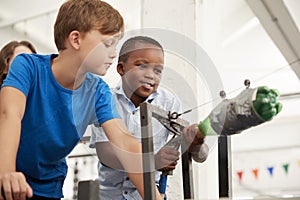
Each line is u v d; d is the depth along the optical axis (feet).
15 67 4.04
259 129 16.47
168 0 7.89
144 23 7.94
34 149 4.13
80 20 4.08
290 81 11.92
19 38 14.61
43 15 13.93
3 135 3.61
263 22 12.17
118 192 4.35
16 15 14.17
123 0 11.23
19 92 3.89
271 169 16.07
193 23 7.72
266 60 15.20
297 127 16.14
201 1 7.95
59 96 4.13
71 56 4.10
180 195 4.95
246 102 3.41
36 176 4.28
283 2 11.29
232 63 15.15
